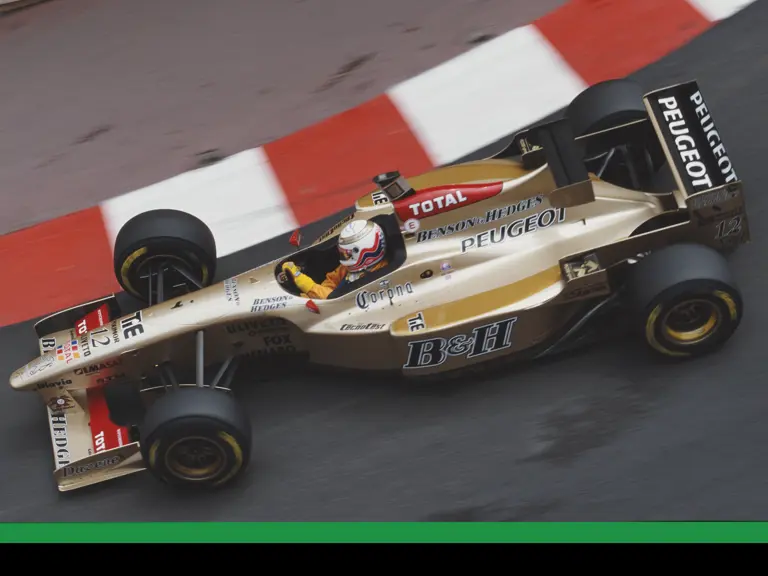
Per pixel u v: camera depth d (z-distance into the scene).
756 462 21.17
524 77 29.69
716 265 21.44
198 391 21.25
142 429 21.25
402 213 22.61
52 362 22.91
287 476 22.66
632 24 30.33
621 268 22.38
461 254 22.80
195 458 21.81
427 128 29.09
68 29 34.06
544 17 31.11
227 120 30.44
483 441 22.47
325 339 22.89
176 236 24.41
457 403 23.20
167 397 21.22
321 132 29.58
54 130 31.16
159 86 31.80
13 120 31.69
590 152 24.62
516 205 22.89
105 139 30.62
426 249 22.81
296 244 24.02
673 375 22.62
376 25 32.19
